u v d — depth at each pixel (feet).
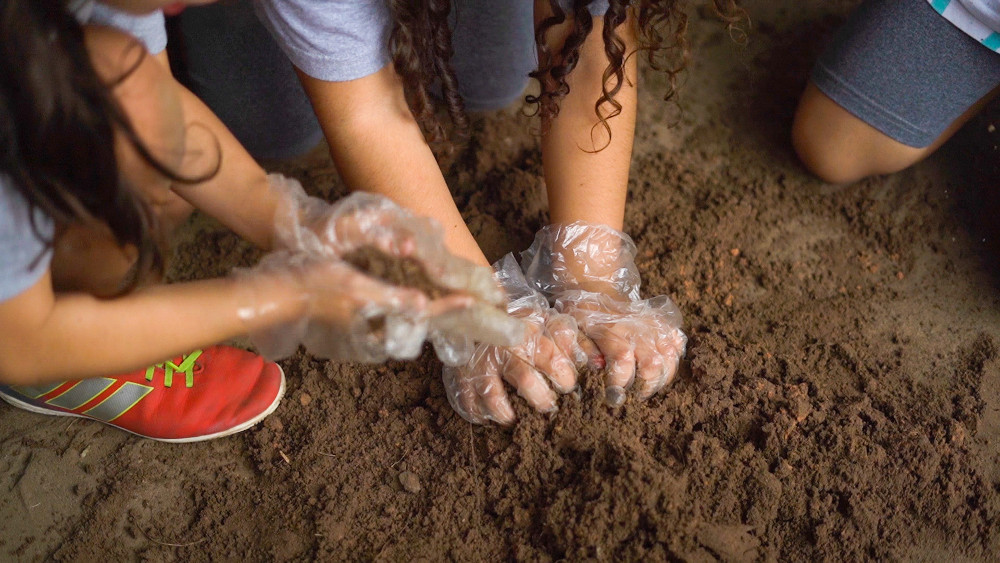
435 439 2.99
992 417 3.10
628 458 2.80
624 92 3.05
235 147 2.69
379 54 2.74
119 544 2.91
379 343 2.48
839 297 3.38
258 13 2.71
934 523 2.87
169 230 2.96
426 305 2.39
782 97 3.89
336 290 2.37
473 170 3.67
